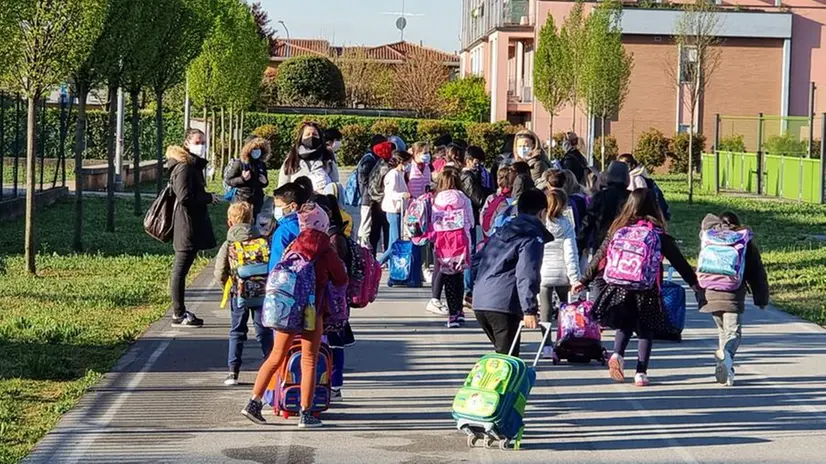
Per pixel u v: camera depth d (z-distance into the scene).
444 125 53.97
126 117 49.41
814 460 7.66
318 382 8.55
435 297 13.82
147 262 17.83
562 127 54.03
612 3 42.31
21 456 7.51
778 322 13.57
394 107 70.94
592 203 12.76
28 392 9.36
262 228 10.52
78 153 19.47
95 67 19.31
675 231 25.36
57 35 15.53
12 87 16.27
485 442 7.93
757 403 9.37
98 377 9.91
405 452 7.77
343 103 67.25
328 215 9.04
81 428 8.27
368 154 17.69
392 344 11.78
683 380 10.24
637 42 52.69
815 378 10.35
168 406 8.99
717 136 39.53
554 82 45.34
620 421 8.74
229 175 14.29
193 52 27.31
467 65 74.94
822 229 26.02
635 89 52.97
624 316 9.80
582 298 12.09
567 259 10.77
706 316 14.10
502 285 8.88
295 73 65.44
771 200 35.47
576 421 8.73
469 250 12.61
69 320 12.59
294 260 8.23
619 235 9.75
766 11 52.75
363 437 8.16
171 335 11.99
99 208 27.39
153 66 25.09
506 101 59.47
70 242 20.12
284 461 7.50
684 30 38.53
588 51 41.59
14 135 26.31
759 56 53.16
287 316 8.12
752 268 9.94
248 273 9.27
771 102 53.31
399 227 16.39
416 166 16.56
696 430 8.47
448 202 12.62
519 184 12.45
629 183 14.23
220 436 8.13
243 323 9.72
